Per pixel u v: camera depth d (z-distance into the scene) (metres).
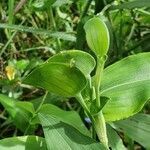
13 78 0.19
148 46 0.20
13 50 0.21
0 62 0.20
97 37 0.10
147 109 0.18
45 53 0.22
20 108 0.14
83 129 0.13
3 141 0.12
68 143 0.11
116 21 0.23
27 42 0.23
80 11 0.24
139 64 0.13
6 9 0.23
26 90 0.20
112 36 0.19
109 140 0.13
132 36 0.23
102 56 0.11
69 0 0.21
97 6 0.21
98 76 0.11
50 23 0.23
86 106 0.11
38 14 0.23
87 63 0.11
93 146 0.11
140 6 0.18
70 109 0.18
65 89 0.11
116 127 0.14
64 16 0.23
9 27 0.17
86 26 0.10
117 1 0.22
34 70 0.10
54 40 0.22
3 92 0.19
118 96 0.12
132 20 0.22
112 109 0.12
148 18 0.22
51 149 0.11
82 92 0.11
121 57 0.20
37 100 0.18
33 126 0.15
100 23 0.10
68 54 0.11
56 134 0.11
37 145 0.12
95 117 0.11
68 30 0.23
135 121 0.14
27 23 0.23
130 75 0.13
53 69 0.10
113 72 0.13
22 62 0.20
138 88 0.12
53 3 0.19
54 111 0.14
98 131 0.11
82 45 0.19
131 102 0.12
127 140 0.16
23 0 0.21
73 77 0.10
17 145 0.12
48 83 0.11
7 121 0.18
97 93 0.11
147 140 0.13
